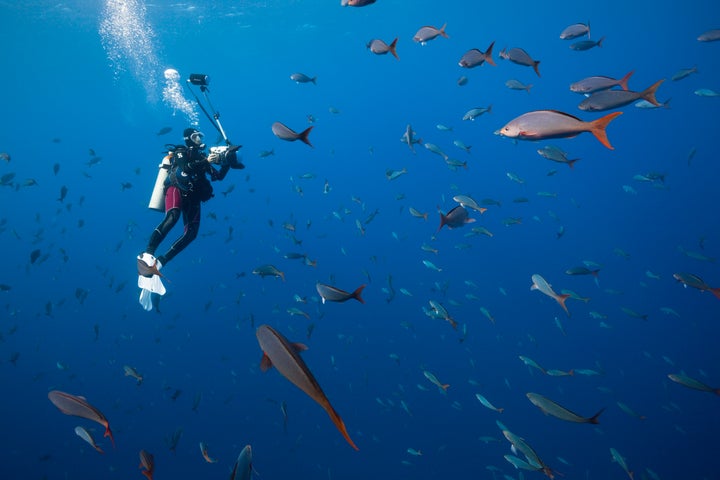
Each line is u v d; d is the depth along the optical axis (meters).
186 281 26.84
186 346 18.62
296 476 11.94
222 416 14.39
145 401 15.29
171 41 30.52
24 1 21.56
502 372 15.96
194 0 23.20
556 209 38.94
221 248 34.12
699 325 19.03
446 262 27.67
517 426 13.45
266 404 14.80
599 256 27.39
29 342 20.69
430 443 12.93
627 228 32.56
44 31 26.14
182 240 5.86
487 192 44.16
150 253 5.52
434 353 17.19
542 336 18.52
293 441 13.22
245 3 25.02
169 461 12.59
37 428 14.89
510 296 22.55
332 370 16.31
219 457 12.63
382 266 27.03
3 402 16.23
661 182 12.26
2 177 10.60
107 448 13.29
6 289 10.78
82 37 27.80
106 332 20.88
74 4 22.17
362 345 17.91
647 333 18.64
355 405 14.56
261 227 40.62
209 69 42.72
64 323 22.45
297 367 1.44
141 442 13.44
